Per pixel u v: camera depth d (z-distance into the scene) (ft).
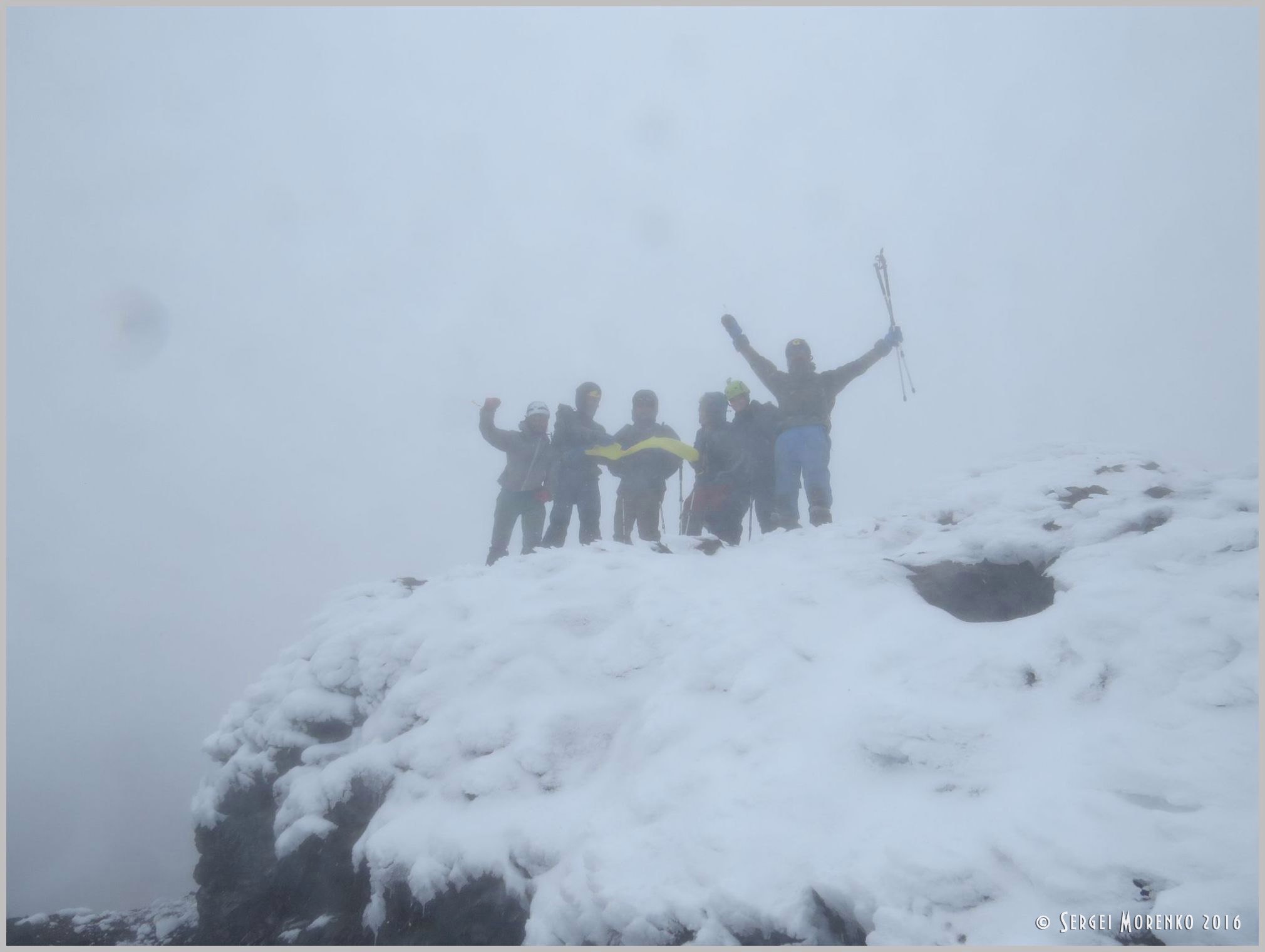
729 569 20.17
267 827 20.26
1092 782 11.02
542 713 16.46
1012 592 16.69
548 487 29.25
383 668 19.89
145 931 22.86
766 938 10.89
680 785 13.41
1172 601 13.66
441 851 14.60
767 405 28.09
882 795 12.09
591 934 12.00
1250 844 9.67
